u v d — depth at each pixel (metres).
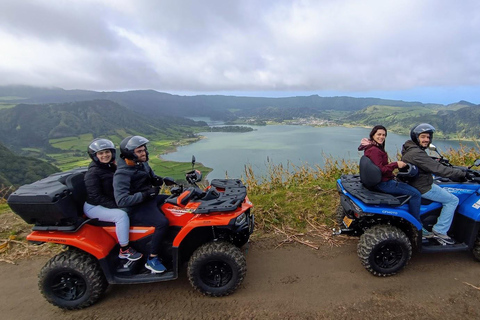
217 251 2.81
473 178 3.45
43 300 3.05
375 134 3.26
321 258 3.53
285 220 4.58
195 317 2.65
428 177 3.26
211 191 3.16
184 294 3.00
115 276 2.93
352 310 2.62
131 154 2.90
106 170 3.03
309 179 6.51
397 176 3.47
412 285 2.94
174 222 3.10
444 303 2.65
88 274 2.81
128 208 3.03
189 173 3.39
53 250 4.07
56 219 2.74
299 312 2.63
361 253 3.08
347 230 3.63
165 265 3.17
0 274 3.54
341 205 3.99
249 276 3.23
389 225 3.20
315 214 4.68
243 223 3.02
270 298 2.84
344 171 6.83
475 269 3.17
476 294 2.75
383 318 2.51
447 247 3.21
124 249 2.98
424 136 3.24
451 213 3.25
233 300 2.85
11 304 3.00
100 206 3.00
